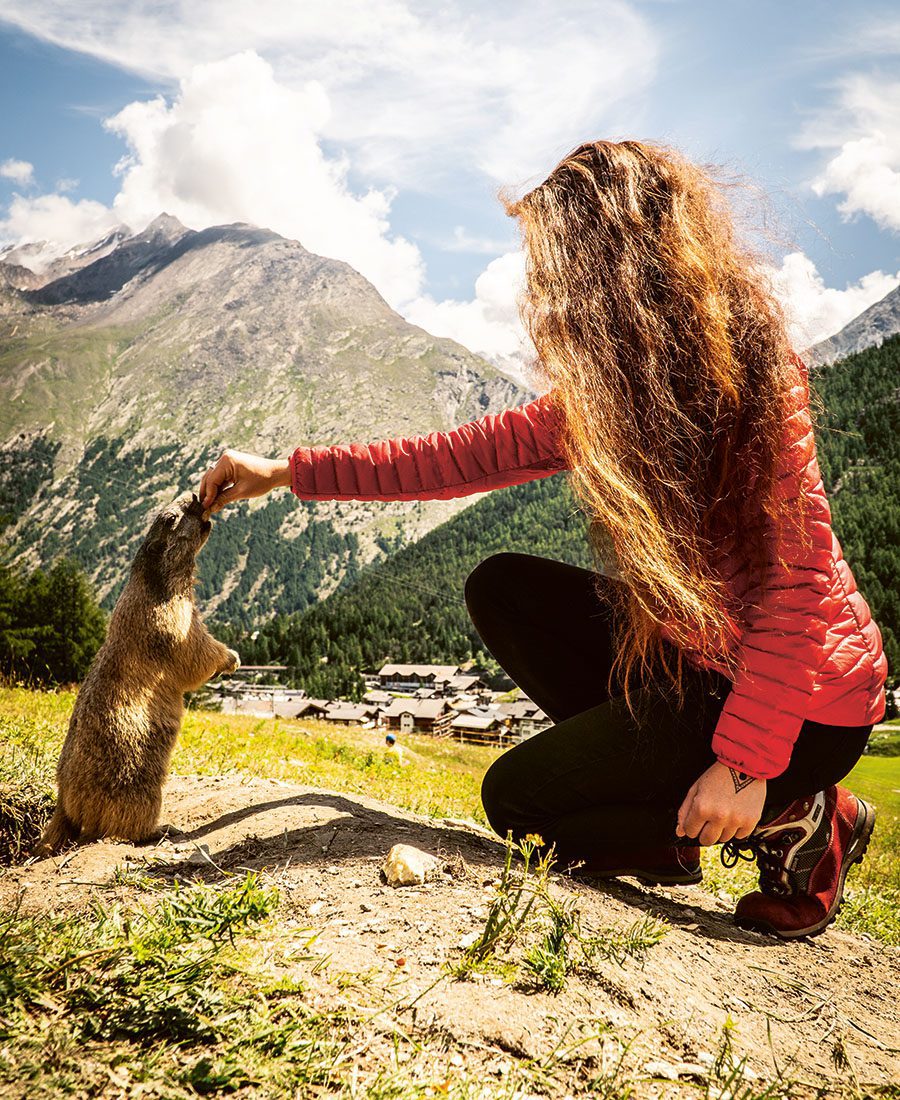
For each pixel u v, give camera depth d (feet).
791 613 7.30
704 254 7.32
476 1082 5.16
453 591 485.56
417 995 6.03
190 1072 4.88
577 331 7.42
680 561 7.13
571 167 8.04
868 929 12.78
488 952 6.55
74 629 166.61
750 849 9.71
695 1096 5.40
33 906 8.09
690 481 7.29
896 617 312.71
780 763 7.45
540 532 512.22
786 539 7.32
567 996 6.29
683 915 9.37
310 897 7.83
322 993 5.93
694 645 7.61
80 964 5.99
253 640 472.85
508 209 8.32
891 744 186.09
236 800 13.01
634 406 7.23
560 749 9.00
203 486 11.44
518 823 9.35
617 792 8.93
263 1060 5.11
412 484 9.98
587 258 7.52
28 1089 4.61
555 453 9.63
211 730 34.17
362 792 20.63
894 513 361.71
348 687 363.15
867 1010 7.70
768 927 9.46
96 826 11.24
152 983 5.66
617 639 9.11
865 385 489.26
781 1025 6.85
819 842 9.32
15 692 38.60
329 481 10.20
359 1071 5.18
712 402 7.22
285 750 32.35
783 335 7.41
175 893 7.14
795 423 7.31
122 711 11.33
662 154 7.99
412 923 7.16
